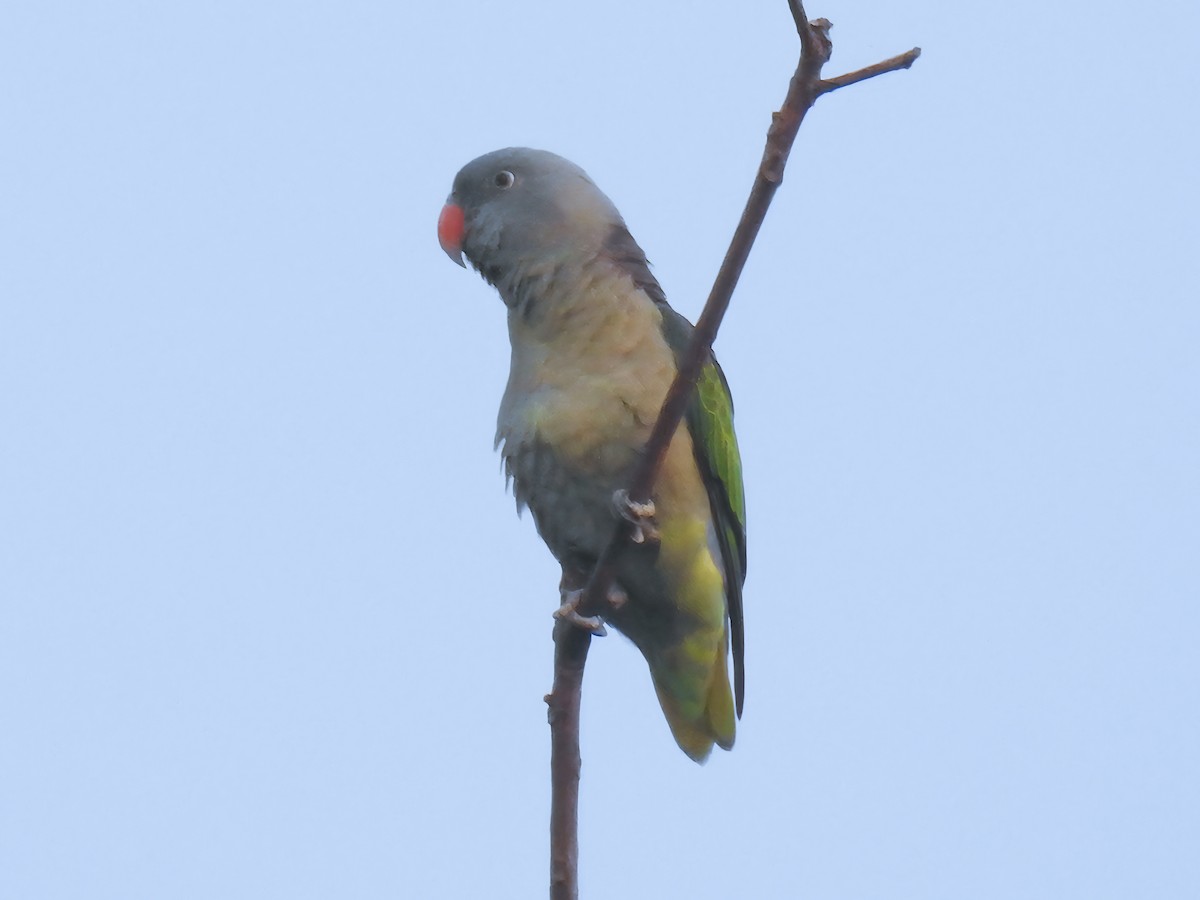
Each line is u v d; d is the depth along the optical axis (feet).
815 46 21.71
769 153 22.80
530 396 33.17
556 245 33.63
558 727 28.76
